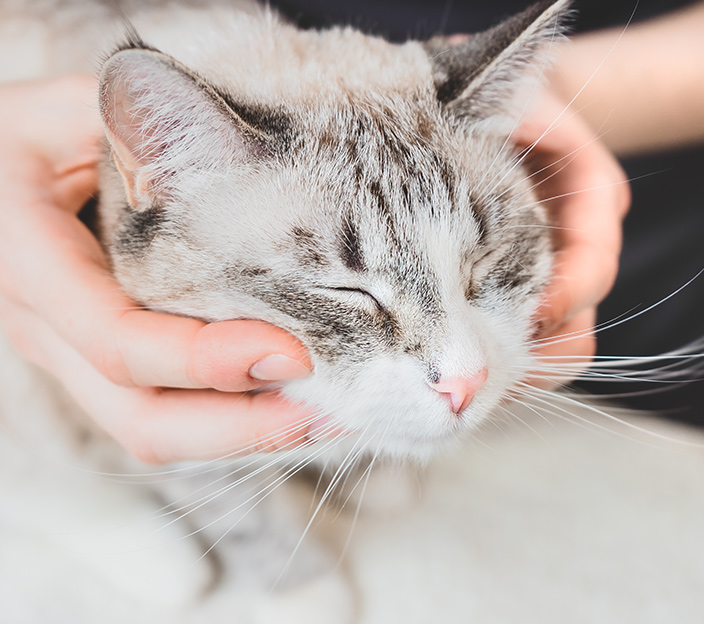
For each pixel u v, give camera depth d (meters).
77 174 0.27
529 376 0.25
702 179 0.34
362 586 0.28
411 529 0.30
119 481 0.28
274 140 0.23
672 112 0.33
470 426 0.24
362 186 0.23
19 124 0.27
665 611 0.27
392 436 0.24
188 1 0.30
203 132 0.23
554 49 0.27
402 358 0.23
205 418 0.24
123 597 0.27
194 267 0.23
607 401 0.35
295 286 0.23
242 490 0.27
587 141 0.29
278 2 0.31
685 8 0.33
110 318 0.23
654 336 0.35
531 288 0.26
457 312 0.23
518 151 0.27
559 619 0.27
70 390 0.27
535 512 0.30
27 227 0.25
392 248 0.23
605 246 0.28
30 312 0.26
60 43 0.30
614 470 0.32
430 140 0.24
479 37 0.27
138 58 0.21
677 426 0.35
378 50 0.28
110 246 0.25
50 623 0.26
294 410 0.24
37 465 0.28
